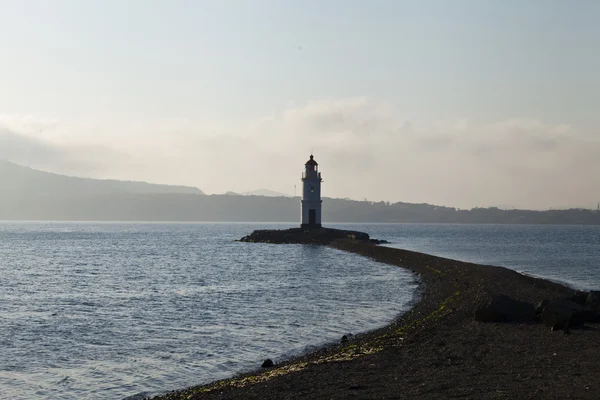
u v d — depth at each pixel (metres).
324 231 135.25
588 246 135.50
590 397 16.19
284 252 105.56
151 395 21.92
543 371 19.77
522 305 31.94
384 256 89.44
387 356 23.67
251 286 54.06
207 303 43.28
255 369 24.78
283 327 33.75
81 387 23.03
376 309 40.19
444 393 17.47
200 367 25.50
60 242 147.62
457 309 36.62
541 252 111.56
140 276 64.12
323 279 60.31
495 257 97.19
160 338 31.14
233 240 157.38
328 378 20.36
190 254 101.44
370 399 17.39
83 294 48.94
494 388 17.69
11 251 111.25
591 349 23.39
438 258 76.38
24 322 35.97
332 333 31.92
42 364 26.22
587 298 33.81
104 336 31.80
